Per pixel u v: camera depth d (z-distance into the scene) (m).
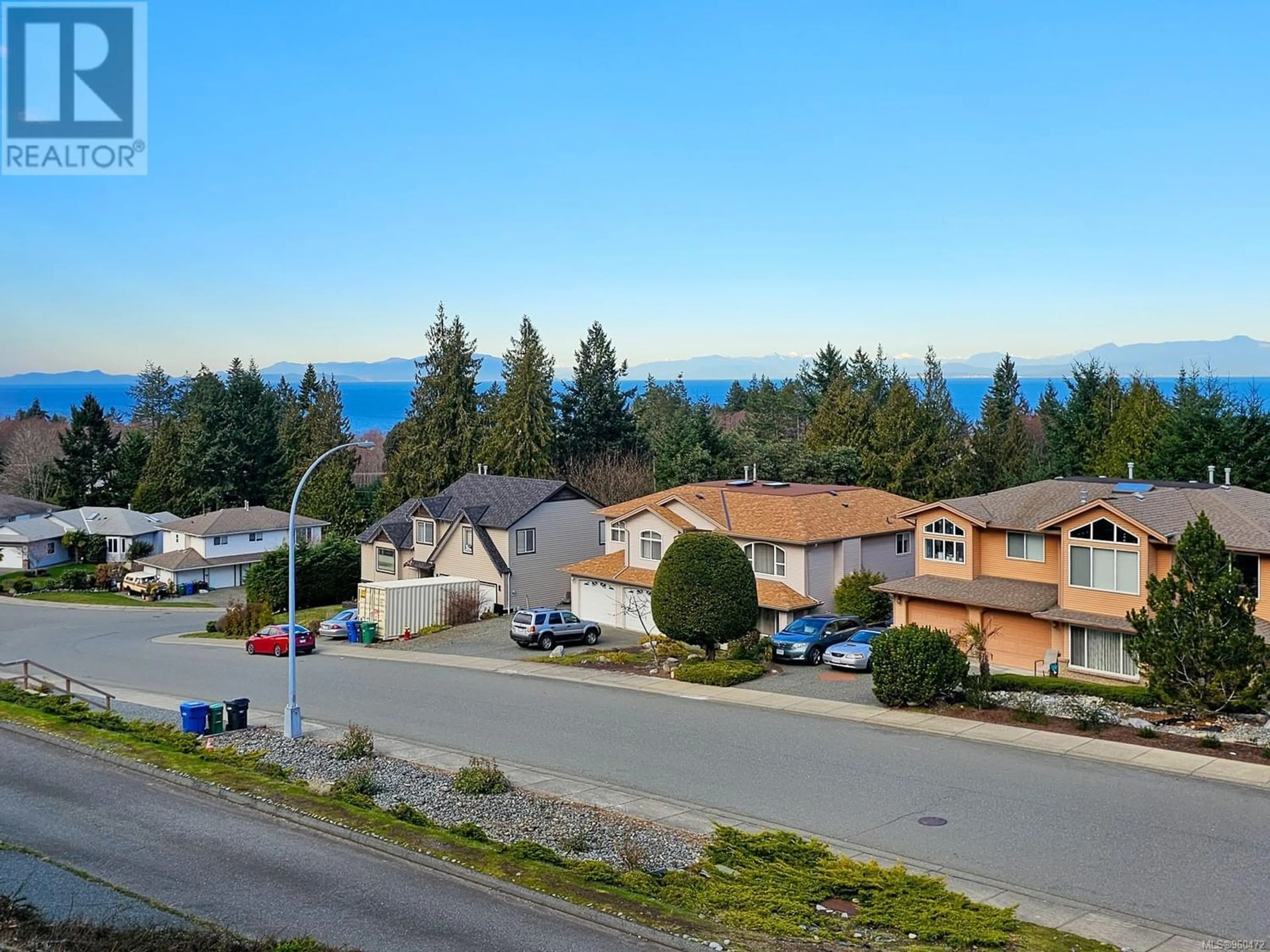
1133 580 31.31
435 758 25.34
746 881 16.17
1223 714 26.39
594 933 14.25
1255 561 30.09
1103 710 27.48
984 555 37.25
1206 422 55.53
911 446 72.81
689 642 36.81
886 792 21.80
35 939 12.92
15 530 79.56
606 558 49.41
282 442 101.00
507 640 45.16
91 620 60.03
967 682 29.30
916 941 13.86
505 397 82.12
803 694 31.59
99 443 98.88
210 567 73.19
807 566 41.19
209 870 16.66
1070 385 80.94
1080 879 16.86
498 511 54.44
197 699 33.75
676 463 74.75
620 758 24.98
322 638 50.78
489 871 16.33
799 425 115.81
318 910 15.00
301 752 25.58
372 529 62.94
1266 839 18.31
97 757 24.25
